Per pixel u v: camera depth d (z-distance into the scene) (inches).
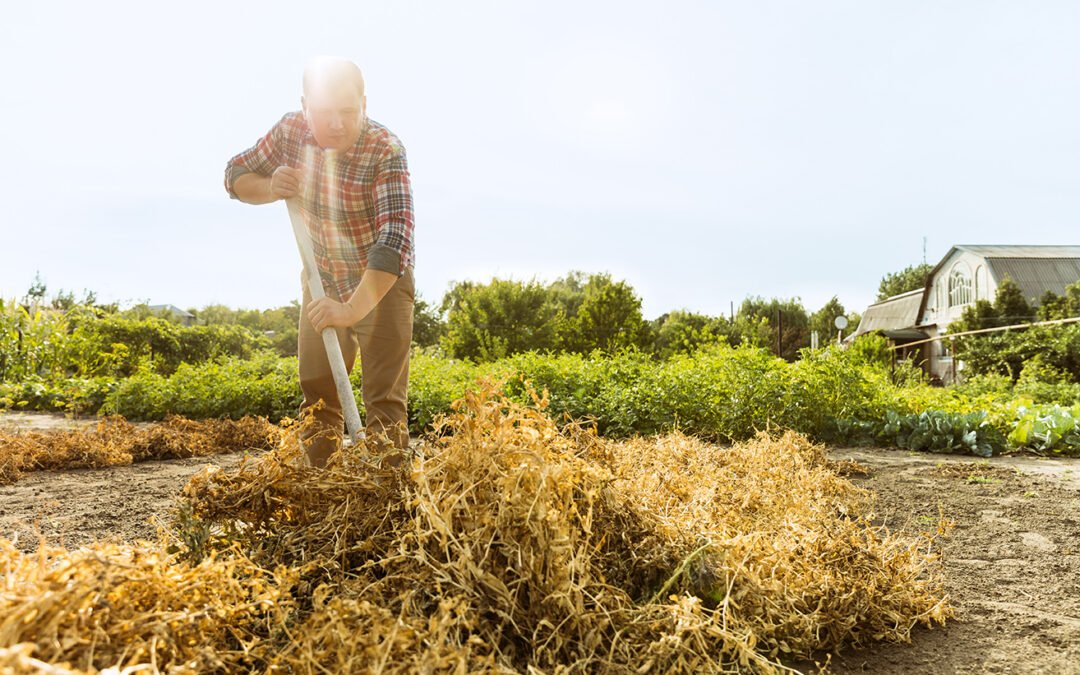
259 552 66.4
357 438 80.0
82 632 40.9
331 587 59.0
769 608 69.2
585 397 308.7
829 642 71.8
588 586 62.8
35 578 44.1
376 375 99.4
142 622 44.4
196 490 70.9
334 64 89.0
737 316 1437.0
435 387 337.1
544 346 850.8
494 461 64.5
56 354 527.5
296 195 95.6
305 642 46.6
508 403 72.6
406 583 59.2
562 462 68.2
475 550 60.1
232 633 51.8
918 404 319.9
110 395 390.3
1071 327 649.0
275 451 74.0
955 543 116.8
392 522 66.2
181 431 246.5
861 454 250.8
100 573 44.7
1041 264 1060.5
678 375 294.5
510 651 56.4
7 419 356.2
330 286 104.3
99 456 198.7
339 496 70.9
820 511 108.3
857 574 80.0
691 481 115.1
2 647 37.1
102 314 706.8
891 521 134.0
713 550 72.6
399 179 97.5
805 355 302.7
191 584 50.1
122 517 125.3
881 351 778.2
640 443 159.8
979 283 1090.1
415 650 48.6
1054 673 65.5
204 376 401.4
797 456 165.3
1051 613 82.6
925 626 78.0
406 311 100.4
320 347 102.2
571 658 57.6
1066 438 256.7
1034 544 116.0
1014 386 557.3
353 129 92.1
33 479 173.2
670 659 59.9
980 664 67.7
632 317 890.7
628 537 72.2
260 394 379.9
